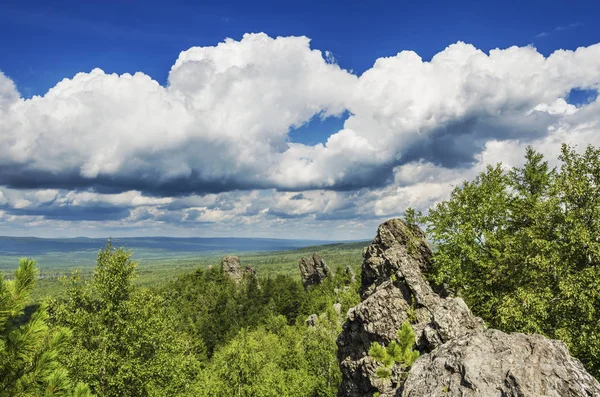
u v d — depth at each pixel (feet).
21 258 26.96
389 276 107.45
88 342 78.59
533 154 120.06
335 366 170.09
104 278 80.79
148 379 81.15
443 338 61.62
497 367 32.01
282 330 312.71
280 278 482.28
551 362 31.19
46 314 28.02
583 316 71.92
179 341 108.78
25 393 26.48
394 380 57.57
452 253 113.70
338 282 415.44
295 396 155.43
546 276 81.92
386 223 131.03
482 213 112.98
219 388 132.87
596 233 75.05
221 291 440.86
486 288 104.58
